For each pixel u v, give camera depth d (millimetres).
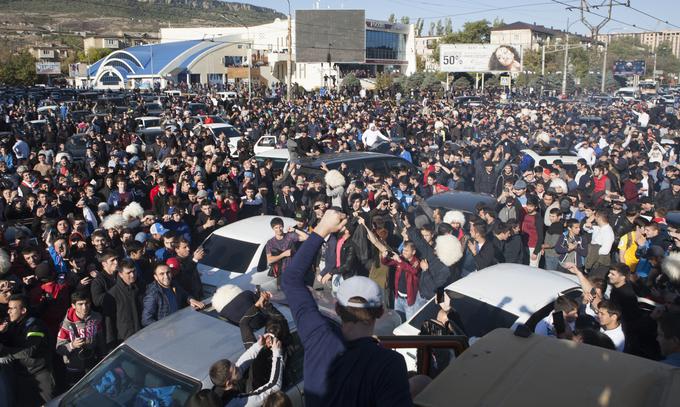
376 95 57281
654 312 5578
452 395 2121
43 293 6934
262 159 15453
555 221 9305
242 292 5484
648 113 32562
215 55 80000
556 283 6730
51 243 7879
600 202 10391
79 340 6113
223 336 5145
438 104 40812
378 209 9711
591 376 2168
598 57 78812
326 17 73188
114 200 11539
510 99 49281
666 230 8594
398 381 2094
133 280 6523
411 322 6629
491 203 10320
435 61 86625
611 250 8844
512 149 17406
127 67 79062
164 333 5215
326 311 6297
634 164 14922
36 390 5781
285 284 2434
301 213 9047
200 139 20328
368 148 19828
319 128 24734
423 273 7430
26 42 168500
